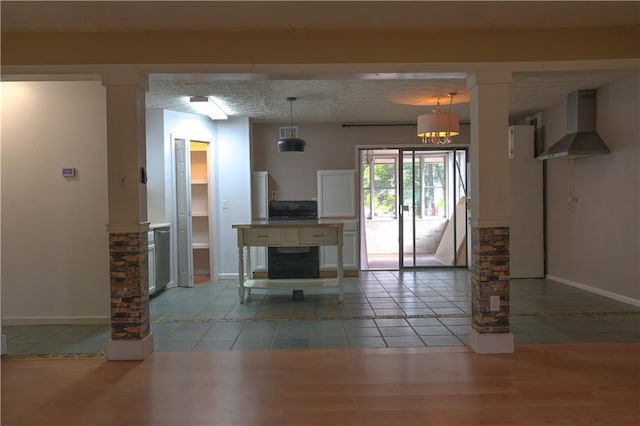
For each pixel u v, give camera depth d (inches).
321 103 223.8
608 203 202.4
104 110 169.2
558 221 244.2
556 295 210.4
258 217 273.4
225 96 207.5
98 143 169.3
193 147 275.0
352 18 120.6
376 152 350.3
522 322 166.7
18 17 117.1
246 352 138.4
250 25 124.9
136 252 131.6
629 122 186.5
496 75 131.0
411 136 286.2
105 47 128.4
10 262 171.6
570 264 234.2
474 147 135.6
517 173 256.2
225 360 131.6
